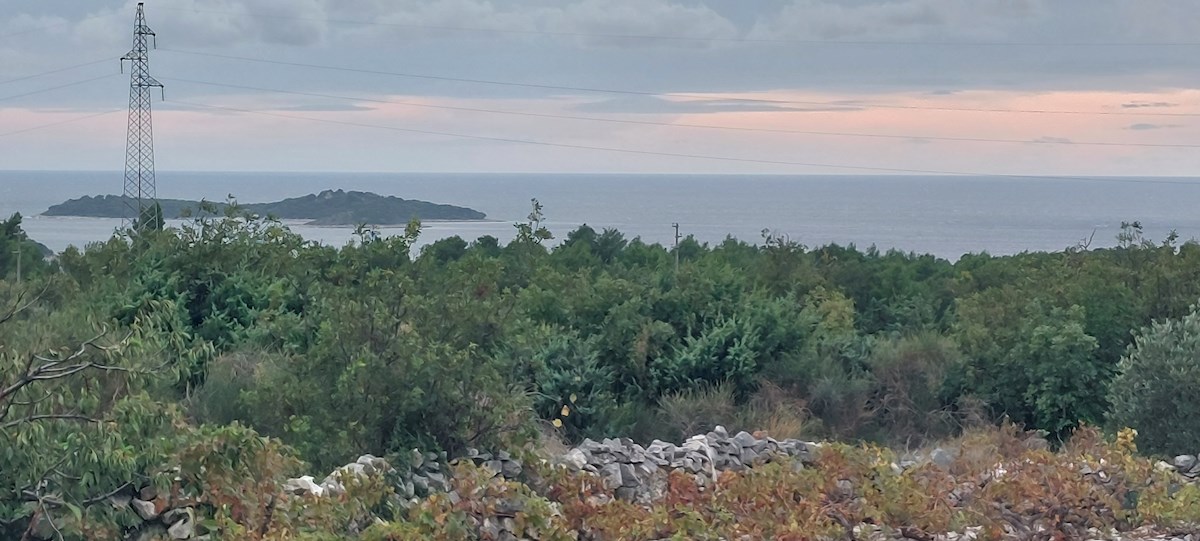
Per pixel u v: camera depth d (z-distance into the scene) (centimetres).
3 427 655
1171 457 1398
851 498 1036
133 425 712
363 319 1048
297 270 1839
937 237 12850
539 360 1463
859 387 1680
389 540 744
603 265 2789
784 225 15462
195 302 1720
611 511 896
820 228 14875
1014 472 1139
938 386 1716
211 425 828
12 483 673
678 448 1141
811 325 1852
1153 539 1027
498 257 2500
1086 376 1642
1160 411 1423
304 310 1633
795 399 1647
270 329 1473
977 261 3036
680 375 1650
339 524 777
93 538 675
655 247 3222
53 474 683
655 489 1067
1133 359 1480
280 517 726
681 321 1766
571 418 1470
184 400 1177
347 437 986
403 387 1011
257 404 1070
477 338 1141
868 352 1823
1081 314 1759
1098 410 1638
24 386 684
